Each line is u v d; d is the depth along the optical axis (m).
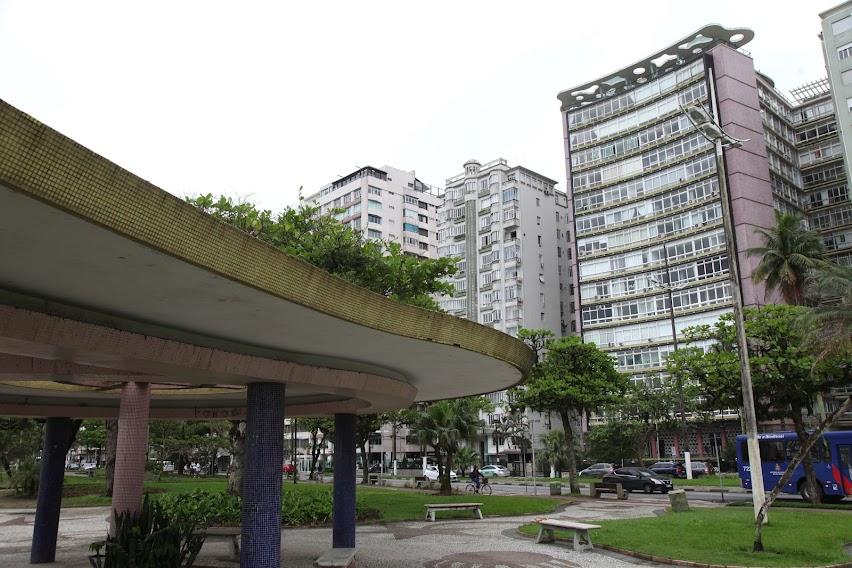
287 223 21.20
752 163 58.75
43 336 6.44
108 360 7.71
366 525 19.73
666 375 59.81
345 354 10.27
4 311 6.11
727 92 59.06
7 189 4.19
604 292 67.19
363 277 21.22
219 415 15.98
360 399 13.04
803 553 12.62
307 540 16.03
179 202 5.42
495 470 61.62
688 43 63.09
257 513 9.21
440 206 94.94
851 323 18.80
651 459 58.41
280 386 9.77
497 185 80.44
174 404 15.93
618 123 68.69
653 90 66.00
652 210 64.69
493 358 10.70
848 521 17.45
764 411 26.62
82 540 16.48
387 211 93.12
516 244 77.12
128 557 9.16
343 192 94.81
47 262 5.61
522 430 64.06
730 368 24.69
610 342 65.75
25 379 9.88
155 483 38.16
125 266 5.71
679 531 15.77
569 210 71.81
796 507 22.59
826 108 68.75
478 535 17.14
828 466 24.62
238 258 6.07
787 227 41.28
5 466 35.09
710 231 59.50
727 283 57.62
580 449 60.69
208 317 7.56
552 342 33.53
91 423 46.91
